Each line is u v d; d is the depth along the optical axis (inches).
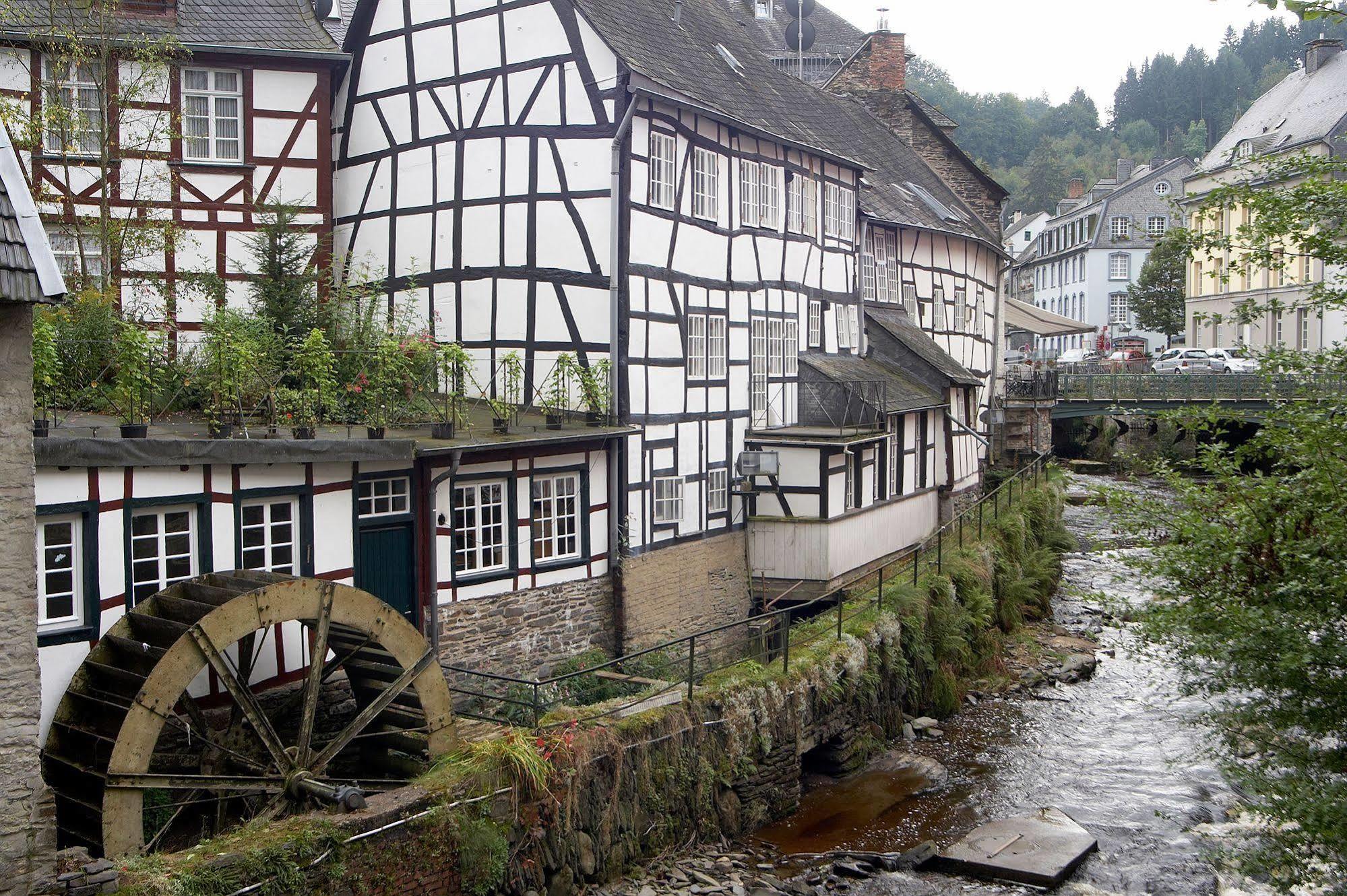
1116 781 527.5
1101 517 411.2
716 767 450.6
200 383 463.5
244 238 597.3
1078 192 2945.4
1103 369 1663.4
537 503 519.5
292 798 358.9
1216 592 348.5
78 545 357.7
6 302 272.1
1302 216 352.5
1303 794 325.7
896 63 1209.4
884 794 507.5
